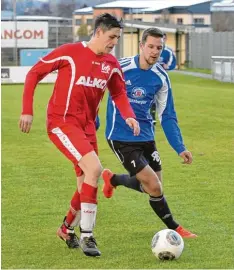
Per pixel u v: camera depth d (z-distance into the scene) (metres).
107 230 11.04
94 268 8.90
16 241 10.44
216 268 8.88
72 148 9.29
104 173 11.28
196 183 15.21
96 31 9.34
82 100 9.45
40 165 17.98
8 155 19.80
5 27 65.88
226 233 10.80
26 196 13.97
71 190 14.63
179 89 47.91
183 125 26.94
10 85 54.22
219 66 58.56
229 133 24.56
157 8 99.00
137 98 10.61
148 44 10.43
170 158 18.89
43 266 9.04
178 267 8.90
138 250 9.80
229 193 14.09
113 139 10.61
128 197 13.75
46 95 43.41
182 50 83.56
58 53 9.36
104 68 9.45
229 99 39.56
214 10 94.00
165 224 10.62
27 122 9.31
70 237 10.02
